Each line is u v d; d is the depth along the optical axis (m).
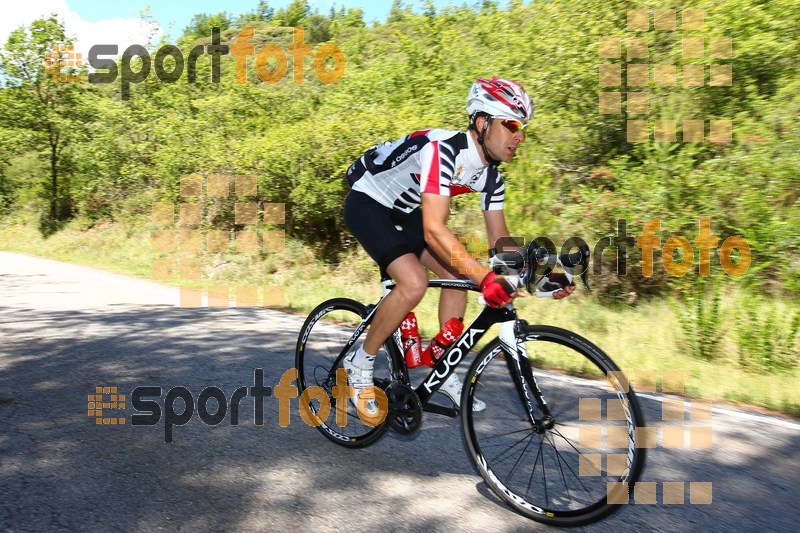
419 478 2.51
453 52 10.58
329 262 9.41
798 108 6.57
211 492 2.36
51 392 3.51
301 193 9.35
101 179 16.16
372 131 8.91
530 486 2.29
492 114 2.28
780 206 5.91
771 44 6.64
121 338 4.84
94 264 11.49
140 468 2.55
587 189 7.07
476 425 2.46
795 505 2.31
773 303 5.62
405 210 2.60
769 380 4.13
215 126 12.74
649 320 5.70
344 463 2.64
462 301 2.67
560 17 8.25
